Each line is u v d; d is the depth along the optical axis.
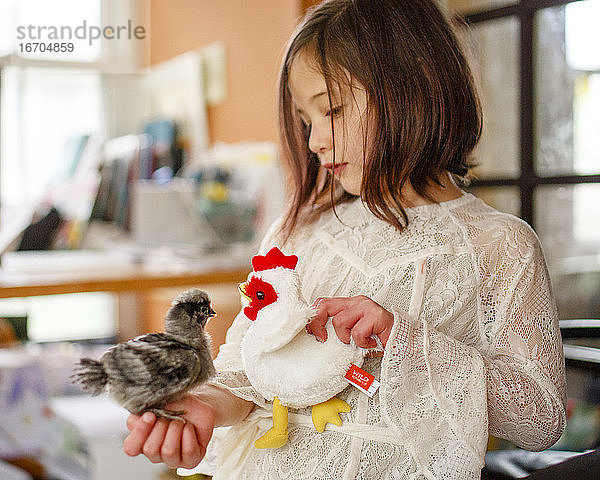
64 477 1.92
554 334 0.94
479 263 0.95
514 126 1.63
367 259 0.97
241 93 2.23
